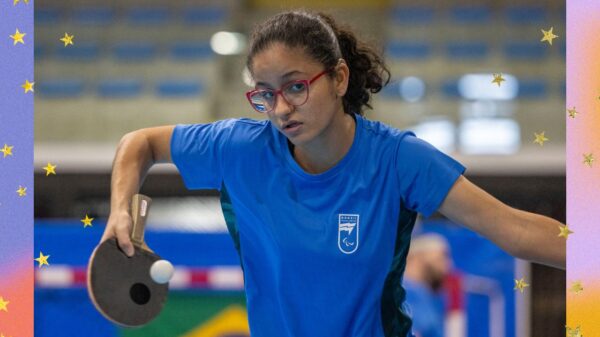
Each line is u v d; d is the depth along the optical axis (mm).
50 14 16875
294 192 3504
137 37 16656
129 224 3305
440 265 6664
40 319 6695
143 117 14375
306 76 3195
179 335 6672
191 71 15703
